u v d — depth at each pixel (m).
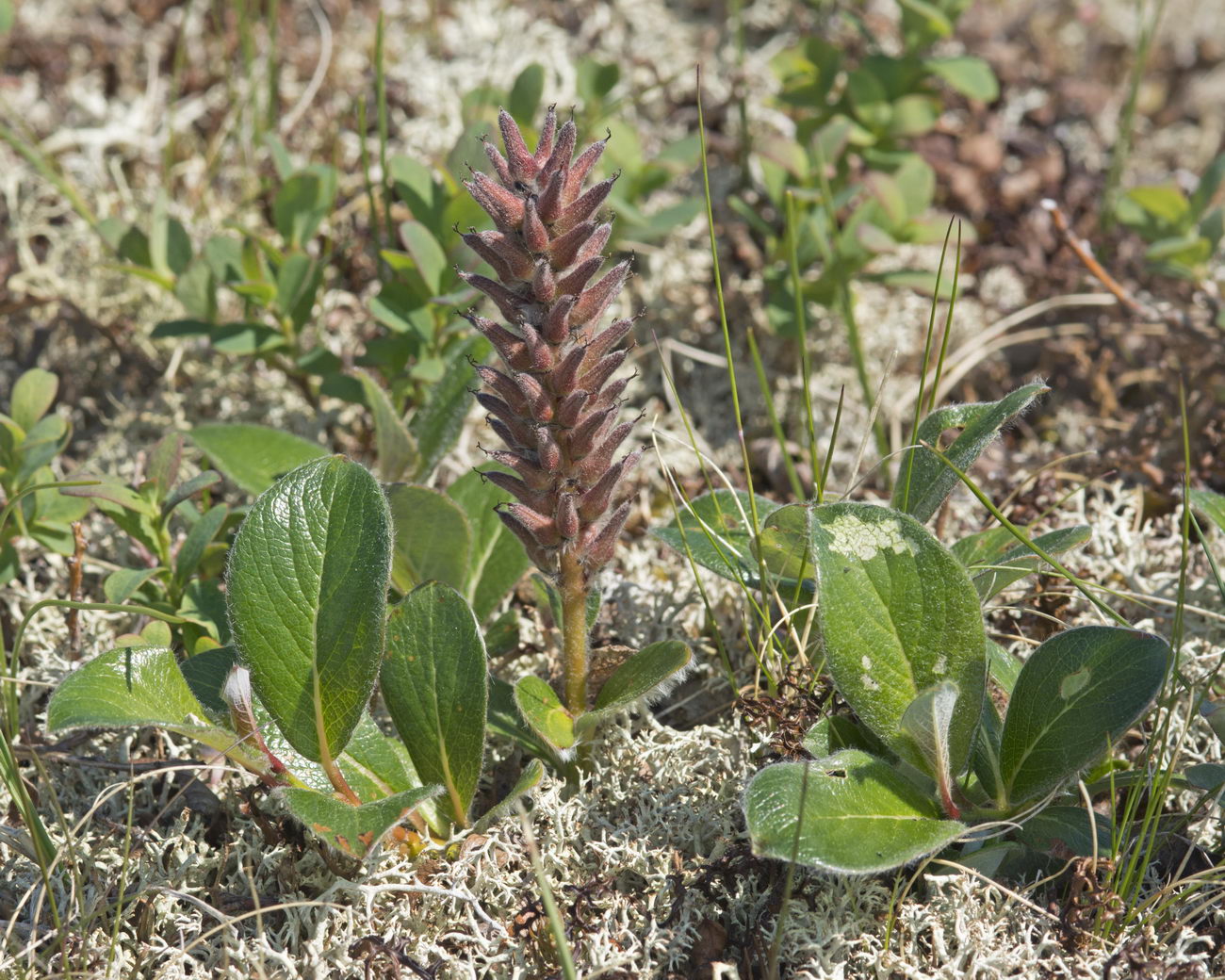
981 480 0.74
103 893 0.65
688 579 0.72
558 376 0.62
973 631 0.63
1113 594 0.69
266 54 0.89
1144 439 0.75
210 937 0.65
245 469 0.69
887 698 0.63
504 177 0.62
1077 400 0.78
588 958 0.64
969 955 0.64
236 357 0.77
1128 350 0.78
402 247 0.78
